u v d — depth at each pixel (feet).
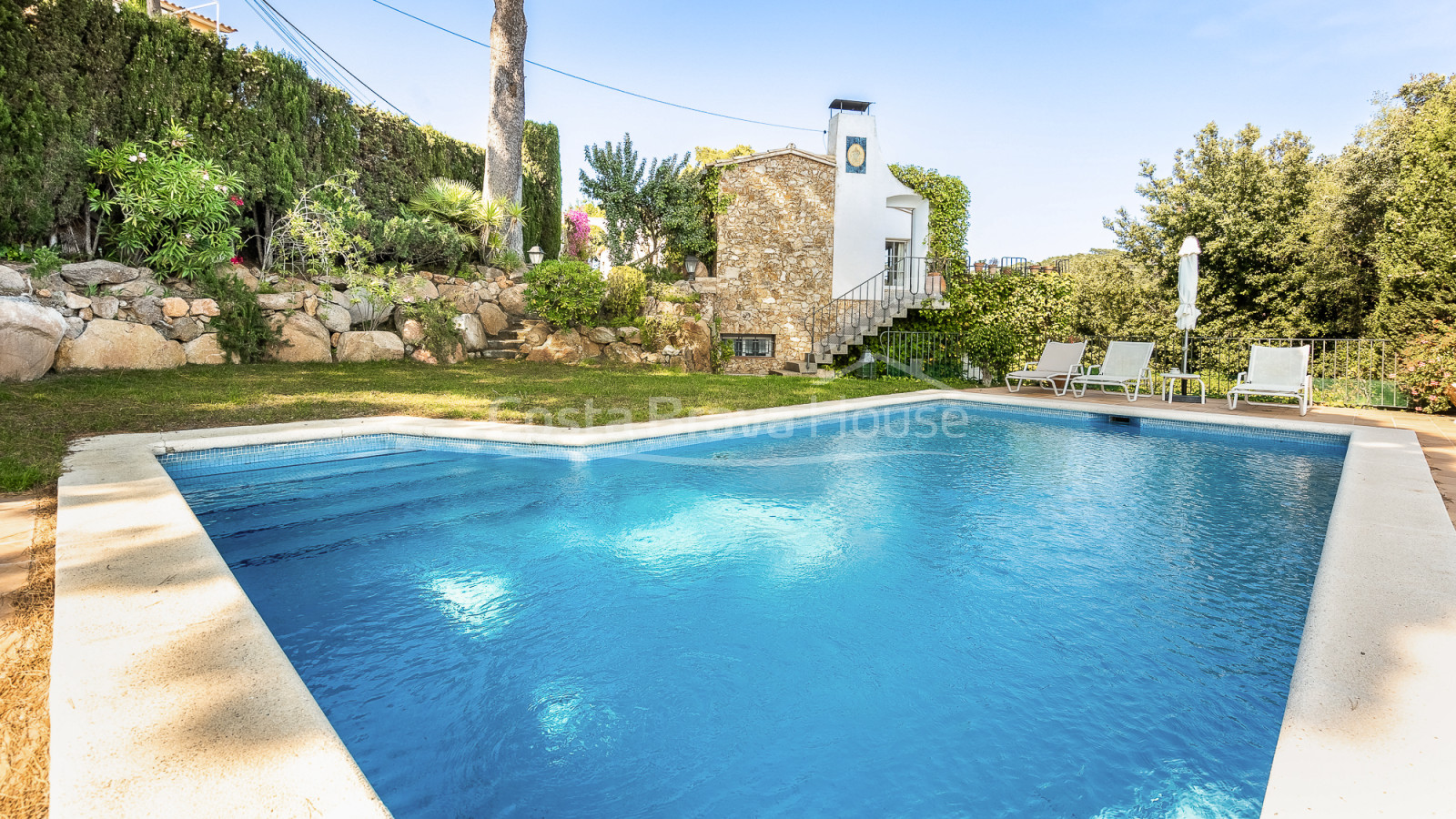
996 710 7.55
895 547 13.05
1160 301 65.05
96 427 17.26
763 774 6.52
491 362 37.60
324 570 11.60
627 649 9.06
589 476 17.97
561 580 11.41
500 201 44.96
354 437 18.80
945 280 50.37
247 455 16.89
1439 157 31.32
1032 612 10.05
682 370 41.45
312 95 36.63
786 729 7.26
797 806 6.04
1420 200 32.42
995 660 8.68
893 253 54.90
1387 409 29.94
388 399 23.57
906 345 47.21
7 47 24.99
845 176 51.52
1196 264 34.40
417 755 6.75
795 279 50.85
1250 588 10.88
